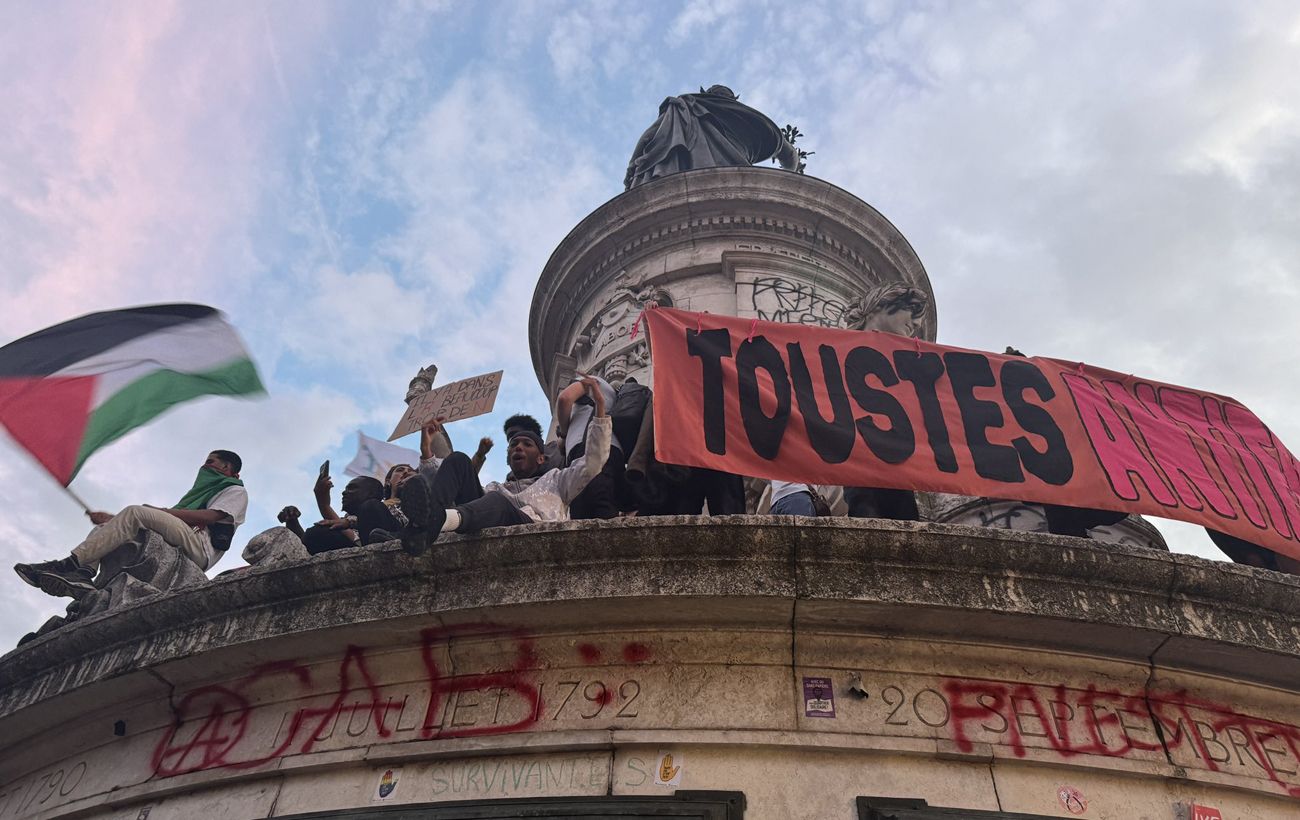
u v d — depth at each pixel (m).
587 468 6.17
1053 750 4.98
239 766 5.31
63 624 6.75
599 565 5.21
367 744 5.16
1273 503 6.75
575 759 4.91
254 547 7.07
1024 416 6.61
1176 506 6.43
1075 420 6.66
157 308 8.12
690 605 5.13
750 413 6.31
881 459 6.24
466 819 4.68
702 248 12.11
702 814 4.57
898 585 5.11
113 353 7.83
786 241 12.22
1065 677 5.30
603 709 5.07
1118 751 5.04
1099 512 6.77
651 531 5.19
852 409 6.43
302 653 5.52
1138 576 5.25
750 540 5.14
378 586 5.43
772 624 5.22
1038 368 6.92
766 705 5.03
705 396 6.33
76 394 7.54
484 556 5.29
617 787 4.78
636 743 4.88
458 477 5.78
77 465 7.30
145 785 5.46
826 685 5.12
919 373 6.71
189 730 5.69
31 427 7.27
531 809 4.66
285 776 5.21
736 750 4.88
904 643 5.24
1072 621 5.12
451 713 5.19
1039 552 5.19
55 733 6.07
